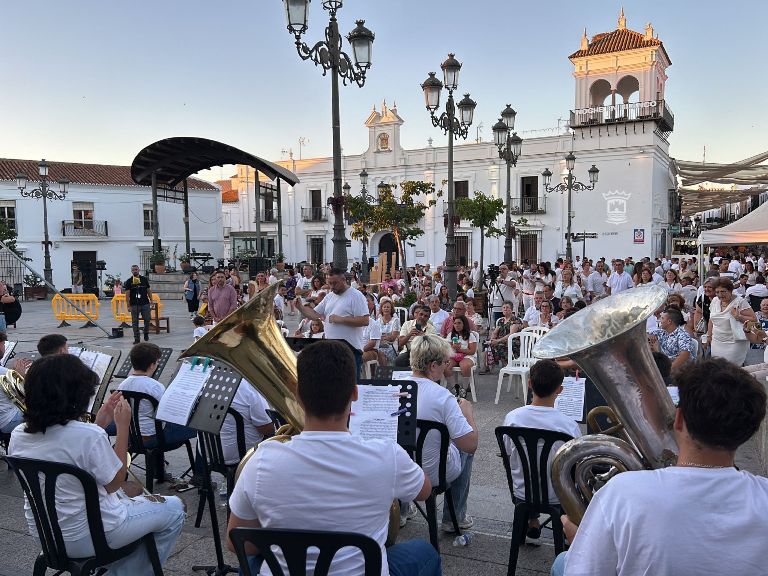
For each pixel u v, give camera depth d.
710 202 46.94
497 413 7.19
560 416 3.43
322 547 1.85
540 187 33.47
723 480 1.45
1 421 4.71
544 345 2.34
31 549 3.80
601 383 2.18
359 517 1.96
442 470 3.52
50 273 27.41
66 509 2.67
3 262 29.22
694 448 1.49
